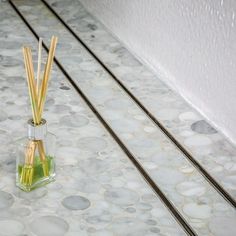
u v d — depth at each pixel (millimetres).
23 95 1339
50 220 1043
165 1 1359
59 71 1431
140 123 1276
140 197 1098
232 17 1184
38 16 1665
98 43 1556
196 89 1312
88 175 1138
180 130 1264
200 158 1194
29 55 1022
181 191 1116
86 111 1305
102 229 1032
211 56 1252
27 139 1081
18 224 1034
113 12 1574
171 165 1172
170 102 1345
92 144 1212
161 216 1063
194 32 1288
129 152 1197
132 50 1517
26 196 1086
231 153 1210
